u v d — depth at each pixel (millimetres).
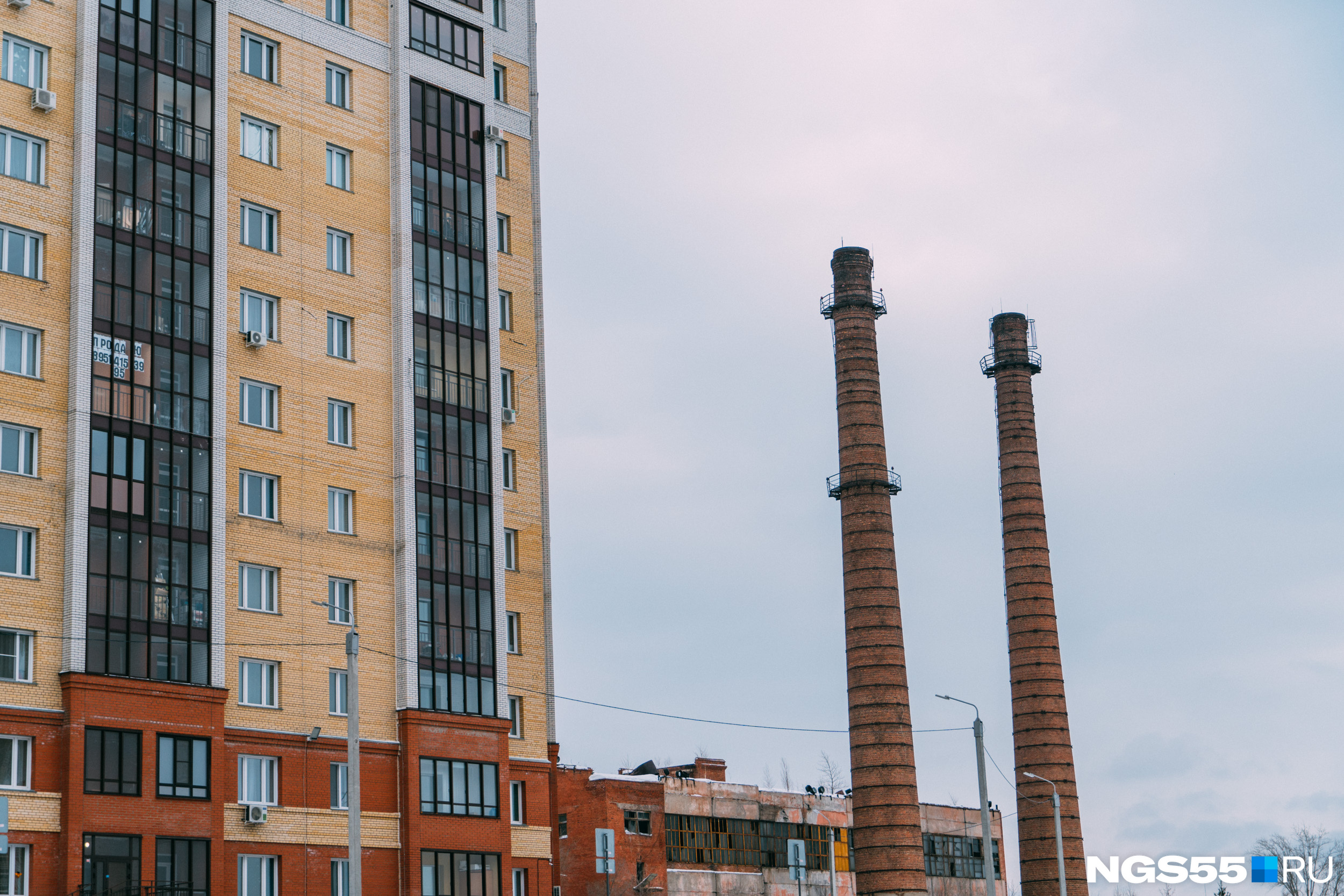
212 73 65625
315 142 69562
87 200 60594
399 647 67375
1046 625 124125
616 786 98625
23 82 60219
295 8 70000
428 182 73062
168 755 58625
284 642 63969
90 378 59469
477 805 68000
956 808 128625
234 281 65438
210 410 62906
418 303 71375
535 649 73688
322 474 66750
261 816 61000
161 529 60438
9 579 56312
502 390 75688
